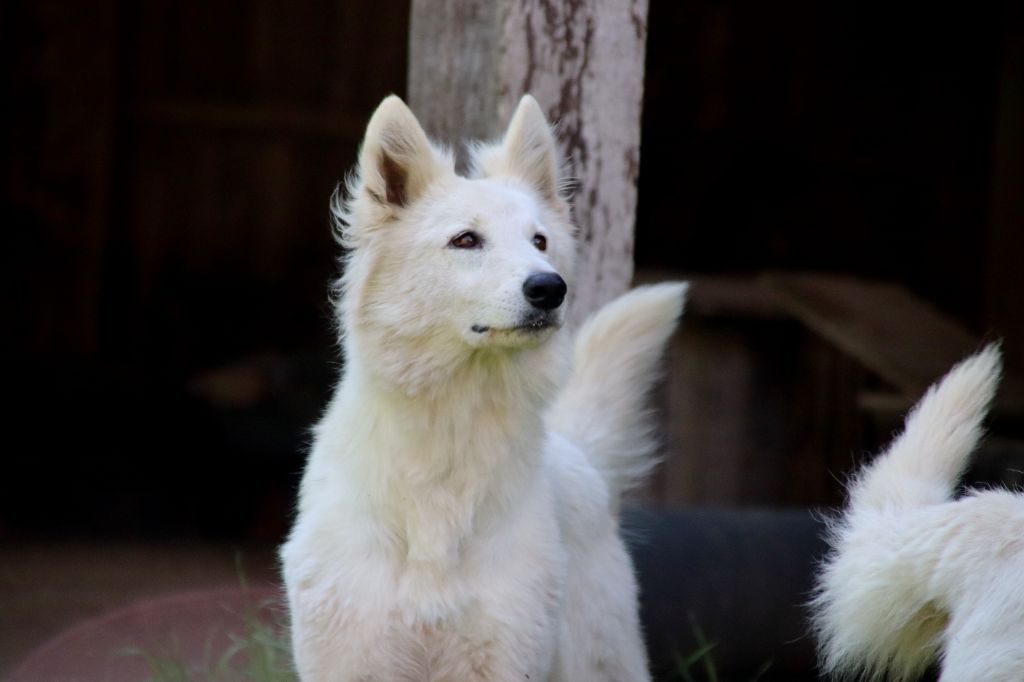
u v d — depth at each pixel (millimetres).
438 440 5734
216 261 18516
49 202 17703
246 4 18344
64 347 17812
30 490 15047
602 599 6586
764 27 19094
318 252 18734
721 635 8469
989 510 5914
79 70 17641
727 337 13508
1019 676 5535
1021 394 12094
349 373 6160
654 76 19031
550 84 7273
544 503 5984
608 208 7445
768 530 8758
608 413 7332
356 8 18625
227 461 15664
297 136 18594
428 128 7488
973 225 18906
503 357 5762
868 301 13352
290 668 7195
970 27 18875
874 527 6254
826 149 19281
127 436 15938
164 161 18297
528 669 5711
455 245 5840
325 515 5820
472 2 7363
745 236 19266
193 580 12086
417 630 5652
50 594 11180
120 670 8758
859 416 13398
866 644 6312
